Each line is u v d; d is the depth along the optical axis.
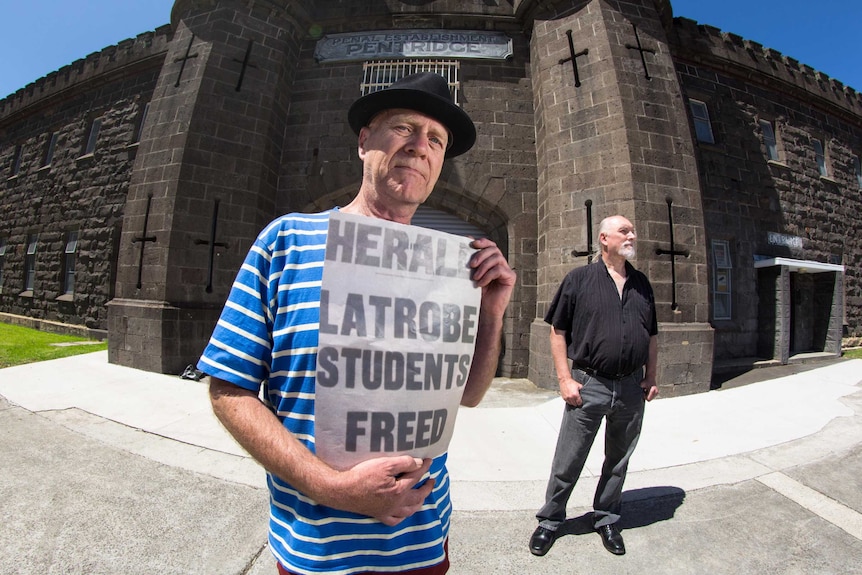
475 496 2.89
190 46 7.18
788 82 9.46
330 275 0.90
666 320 5.76
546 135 6.76
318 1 7.92
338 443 0.90
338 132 7.54
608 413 2.33
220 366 0.94
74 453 3.31
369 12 7.77
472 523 2.58
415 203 1.23
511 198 7.20
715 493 2.90
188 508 2.62
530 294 7.02
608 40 6.45
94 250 9.57
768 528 2.52
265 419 0.92
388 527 1.02
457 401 1.05
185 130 6.61
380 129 1.23
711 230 8.08
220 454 3.40
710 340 5.84
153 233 6.52
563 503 2.38
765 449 3.59
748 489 2.94
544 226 6.78
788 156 9.32
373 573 0.99
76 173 10.42
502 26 7.74
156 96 7.16
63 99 11.38
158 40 9.51
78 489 2.78
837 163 10.23
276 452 0.88
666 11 7.35
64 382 5.31
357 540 0.99
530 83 7.59
